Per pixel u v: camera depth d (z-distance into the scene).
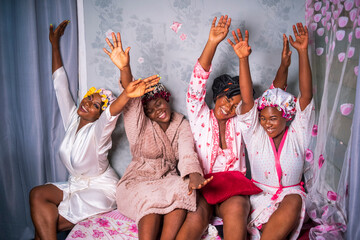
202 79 2.27
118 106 2.21
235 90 2.33
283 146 2.29
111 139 2.55
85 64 2.63
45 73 2.55
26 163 2.56
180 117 2.51
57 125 2.61
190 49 2.60
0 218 2.56
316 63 2.30
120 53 2.20
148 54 2.61
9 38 2.43
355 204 1.78
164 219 2.14
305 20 2.52
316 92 2.29
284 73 2.41
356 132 1.71
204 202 2.25
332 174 2.02
